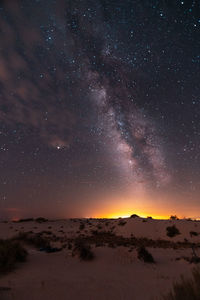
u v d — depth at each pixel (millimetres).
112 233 30422
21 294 4945
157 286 6219
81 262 9742
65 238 26047
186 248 17062
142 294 5480
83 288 5734
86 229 34812
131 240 25000
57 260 9938
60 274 7262
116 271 8297
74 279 6602
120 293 5531
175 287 3744
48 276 6809
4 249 9164
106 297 5223
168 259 11602
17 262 8898
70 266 8891
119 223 33438
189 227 25938
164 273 8086
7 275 6871
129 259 10523
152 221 31156
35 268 8125
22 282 5930
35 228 36062
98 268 8750
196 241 21625
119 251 12336
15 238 16312
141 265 9617
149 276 7594
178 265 9953
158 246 19391
